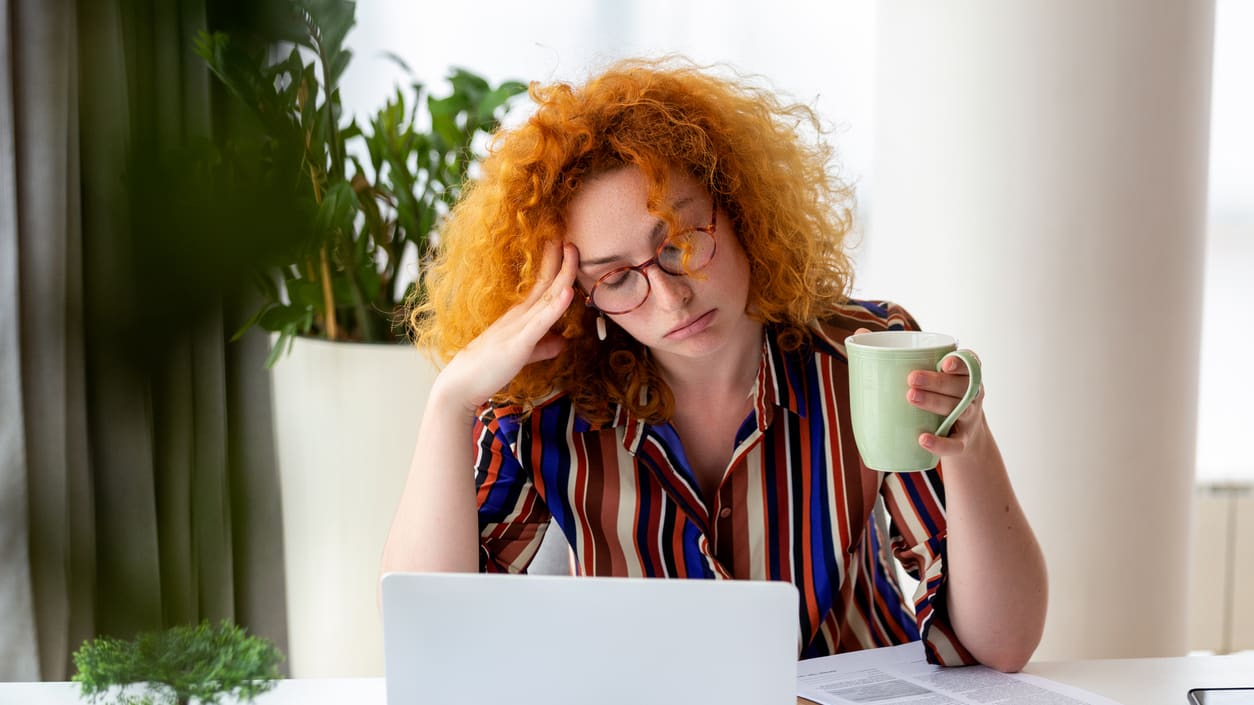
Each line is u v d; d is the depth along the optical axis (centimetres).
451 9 286
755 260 125
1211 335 279
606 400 130
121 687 56
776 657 83
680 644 83
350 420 226
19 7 191
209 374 171
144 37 36
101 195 193
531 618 83
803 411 129
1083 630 201
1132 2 185
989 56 191
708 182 119
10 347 196
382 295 236
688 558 130
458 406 119
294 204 29
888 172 213
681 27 295
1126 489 198
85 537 197
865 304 140
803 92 299
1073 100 188
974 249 197
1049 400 196
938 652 113
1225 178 275
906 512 127
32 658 199
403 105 242
